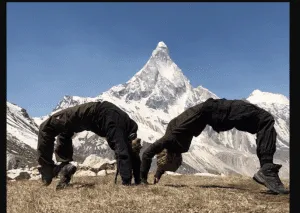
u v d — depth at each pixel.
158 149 10.65
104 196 8.38
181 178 15.23
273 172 9.05
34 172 19.12
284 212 7.03
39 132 10.62
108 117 10.26
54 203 7.86
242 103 9.72
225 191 9.16
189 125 10.34
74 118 10.30
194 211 7.16
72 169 10.16
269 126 9.45
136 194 8.54
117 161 10.20
